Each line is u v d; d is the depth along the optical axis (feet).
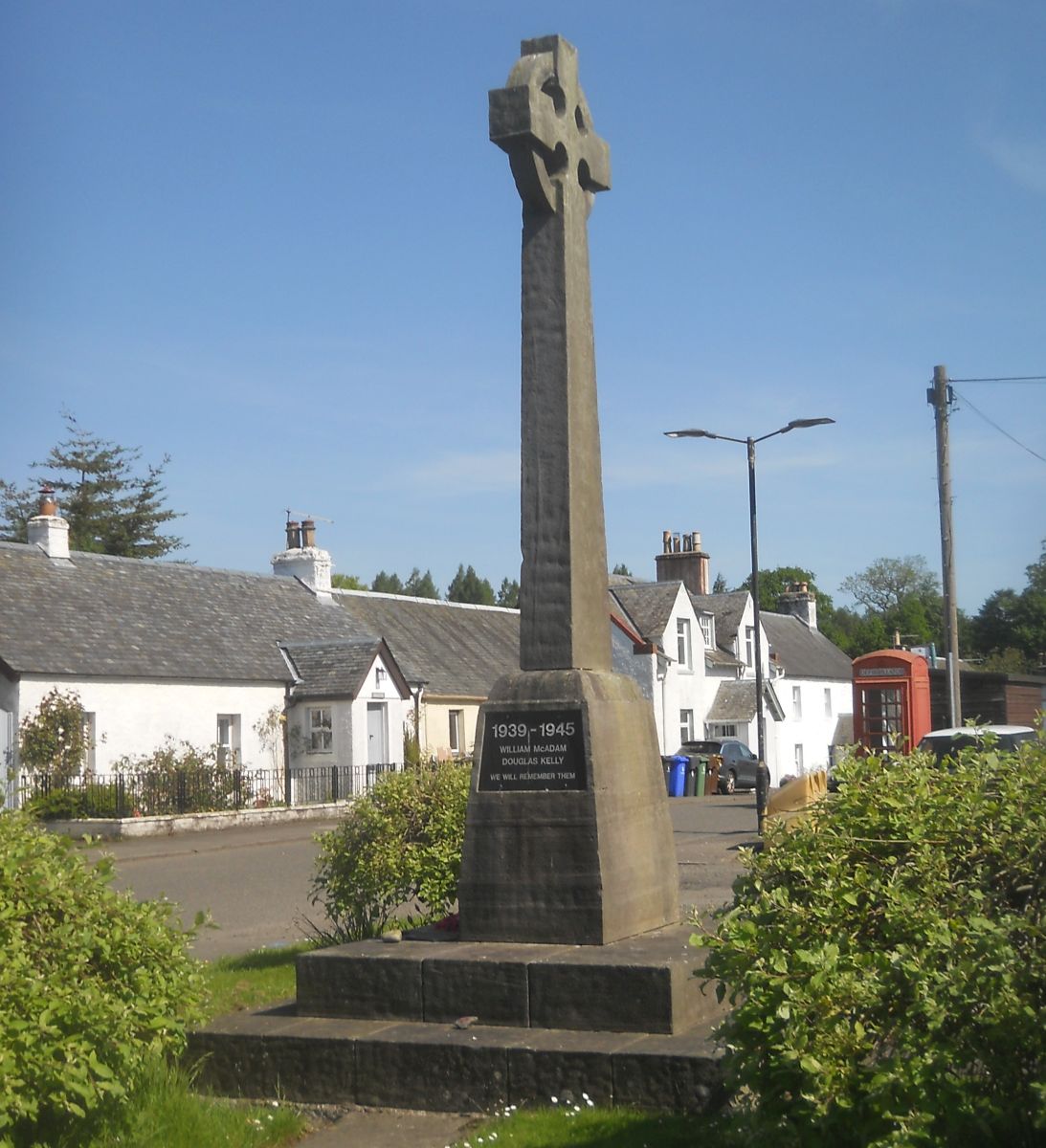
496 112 30.35
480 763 29.40
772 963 15.29
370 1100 24.61
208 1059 25.81
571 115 31.78
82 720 98.63
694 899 49.60
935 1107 13.83
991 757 17.95
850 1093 14.39
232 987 31.78
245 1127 22.82
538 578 30.22
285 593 135.03
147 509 216.33
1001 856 16.34
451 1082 24.06
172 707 107.65
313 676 120.37
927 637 309.01
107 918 21.21
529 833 28.63
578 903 27.99
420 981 26.45
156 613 114.83
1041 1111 13.16
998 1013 13.91
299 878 63.26
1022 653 255.70
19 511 207.51
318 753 118.52
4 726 95.91
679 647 176.65
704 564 197.16
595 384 31.89
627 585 181.78
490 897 28.73
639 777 30.14
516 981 25.67
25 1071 18.11
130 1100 22.26
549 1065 23.45
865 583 355.97
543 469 30.42
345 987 27.07
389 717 123.34
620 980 24.93
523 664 30.09
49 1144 20.22
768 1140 15.23
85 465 212.64
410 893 34.68
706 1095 22.33
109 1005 19.83
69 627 104.32
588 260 31.99
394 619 147.02
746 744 176.04
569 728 28.78
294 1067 25.20
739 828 89.61
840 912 16.25
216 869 68.59
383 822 34.09
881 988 14.89
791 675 200.85
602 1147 20.52
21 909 19.79
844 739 207.21
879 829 17.38
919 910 15.65
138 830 87.71
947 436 88.74
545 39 31.89
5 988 18.47
